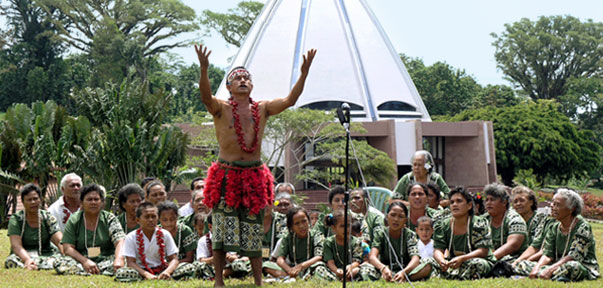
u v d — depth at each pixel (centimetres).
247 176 766
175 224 998
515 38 7656
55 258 1004
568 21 7662
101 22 6444
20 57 6925
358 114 4281
